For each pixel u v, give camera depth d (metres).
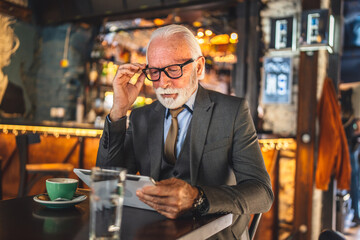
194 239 0.97
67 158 3.66
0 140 3.89
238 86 4.02
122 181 0.85
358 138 5.14
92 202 0.84
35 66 5.62
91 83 5.66
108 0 4.83
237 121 1.46
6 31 5.11
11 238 0.84
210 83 5.29
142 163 1.56
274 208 3.65
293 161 3.74
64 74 5.70
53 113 5.61
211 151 1.43
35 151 3.76
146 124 1.58
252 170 1.36
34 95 5.62
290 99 3.84
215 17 4.70
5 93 5.16
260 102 4.04
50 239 0.85
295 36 3.70
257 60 3.99
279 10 3.95
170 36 1.42
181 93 1.43
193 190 1.08
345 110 4.83
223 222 1.12
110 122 1.43
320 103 3.54
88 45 5.63
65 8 5.23
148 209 1.15
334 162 3.45
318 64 3.65
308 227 3.59
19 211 1.08
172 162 1.51
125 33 5.39
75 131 3.68
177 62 1.40
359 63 7.60
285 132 3.91
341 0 3.75
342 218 4.18
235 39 4.64
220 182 1.44
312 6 3.60
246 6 4.00
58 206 1.11
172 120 1.52
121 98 1.43
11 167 3.82
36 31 5.55
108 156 1.45
